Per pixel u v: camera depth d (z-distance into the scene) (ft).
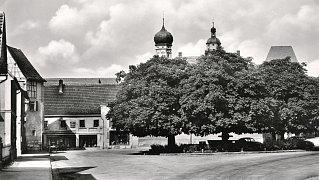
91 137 325.42
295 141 203.10
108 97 337.31
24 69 284.61
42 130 291.99
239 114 177.27
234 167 110.11
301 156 146.10
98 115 325.83
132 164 130.52
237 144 191.01
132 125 188.34
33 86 288.92
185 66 193.88
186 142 304.71
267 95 192.44
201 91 176.04
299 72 212.02
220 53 194.59
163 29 466.29
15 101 169.48
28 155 184.96
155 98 182.70
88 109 330.13
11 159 133.59
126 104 192.95
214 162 129.80
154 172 103.14
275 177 87.97
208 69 183.21
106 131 323.16
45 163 128.16
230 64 189.37
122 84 204.33
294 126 203.31
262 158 140.36
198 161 137.18
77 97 336.70
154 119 179.93
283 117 196.24
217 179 85.92
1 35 121.90
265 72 212.02
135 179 88.28
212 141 193.88
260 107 178.50
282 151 189.26
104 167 121.19
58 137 323.16
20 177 88.38
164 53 465.88
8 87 147.13
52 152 240.94
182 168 112.57
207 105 173.37
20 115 188.14
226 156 161.68
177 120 178.70
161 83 185.68
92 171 108.58
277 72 212.64
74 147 320.29
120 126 203.62
